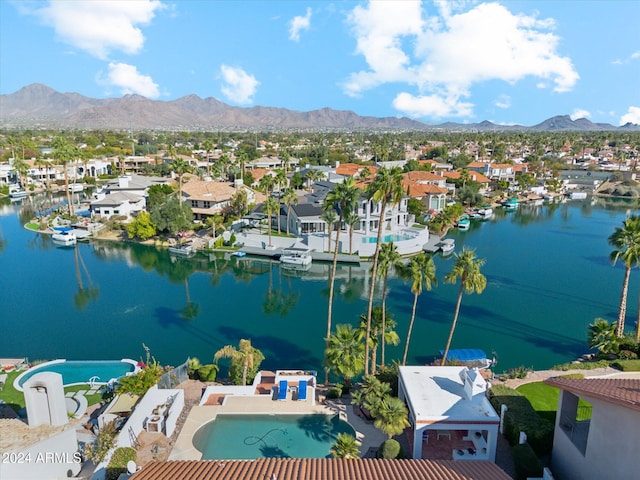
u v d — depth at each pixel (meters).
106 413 26.67
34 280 64.88
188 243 81.12
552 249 83.06
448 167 163.75
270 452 25.52
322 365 40.03
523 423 25.62
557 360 40.75
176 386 32.88
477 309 53.38
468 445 25.72
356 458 20.86
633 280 64.69
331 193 37.94
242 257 75.31
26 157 161.50
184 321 50.38
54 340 45.19
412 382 28.39
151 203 94.62
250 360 32.81
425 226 92.06
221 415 29.00
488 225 106.31
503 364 40.00
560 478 23.08
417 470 19.27
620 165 191.25
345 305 55.41
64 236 83.44
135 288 61.94
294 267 70.38
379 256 35.09
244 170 148.88
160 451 24.84
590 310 53.19
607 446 19.30
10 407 29.69
